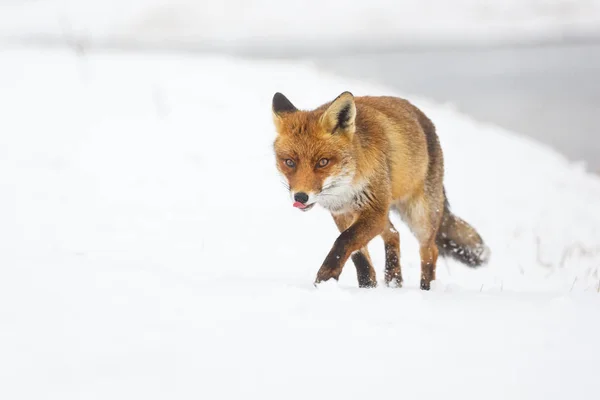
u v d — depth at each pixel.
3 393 4.63
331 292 6.86
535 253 13.48
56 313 5.99
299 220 14.73
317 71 35.94
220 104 25.00
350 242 8.71
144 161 18.83
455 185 18.59
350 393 4.86
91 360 5.14
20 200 14.45
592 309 6.74
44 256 7.97
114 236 11.92
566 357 5.52
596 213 17.38
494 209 16.84
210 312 6.20
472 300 7.12
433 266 10.30
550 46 69.19
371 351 5.55
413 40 88.75
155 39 90.69
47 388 4.71
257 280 7.77
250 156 19.73
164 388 4.78
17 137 20.72
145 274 7.32
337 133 8.74
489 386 5.02
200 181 17.38
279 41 92.50
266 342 5.61
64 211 13.77
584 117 30.86
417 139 9.98
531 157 22.91
